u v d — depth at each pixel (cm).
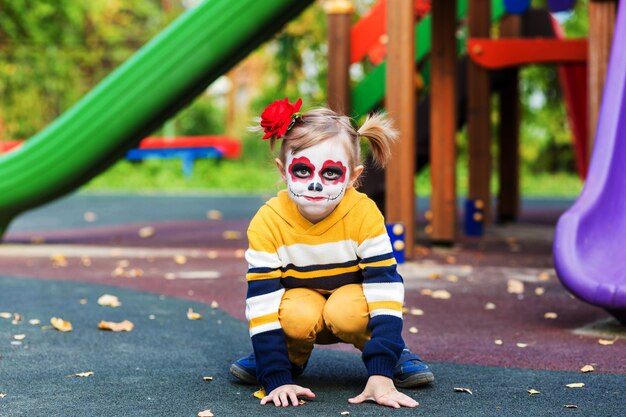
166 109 743
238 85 2650
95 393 288
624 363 331
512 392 288
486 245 796
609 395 283
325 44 1694
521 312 451
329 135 273
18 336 381
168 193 1941
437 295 504
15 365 329
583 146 1167
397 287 277
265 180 2161
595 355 346
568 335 390
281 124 273
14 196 775
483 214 934
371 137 289
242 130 2455
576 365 329
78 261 688
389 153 294
